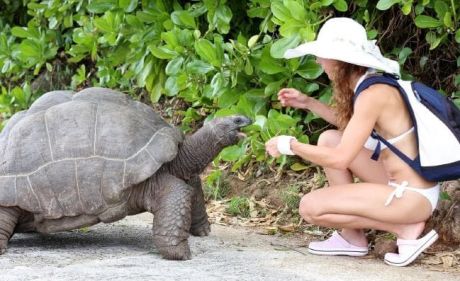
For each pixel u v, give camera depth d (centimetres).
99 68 706
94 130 414
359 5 518
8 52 785
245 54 526
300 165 563
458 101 479
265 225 529
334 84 405
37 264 397
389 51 562
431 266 418
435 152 388
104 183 403
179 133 443
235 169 571
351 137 385
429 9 524
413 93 396
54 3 714
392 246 431
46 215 409
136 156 406
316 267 398
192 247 446
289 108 554
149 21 606
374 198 402
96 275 368
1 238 418
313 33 469
